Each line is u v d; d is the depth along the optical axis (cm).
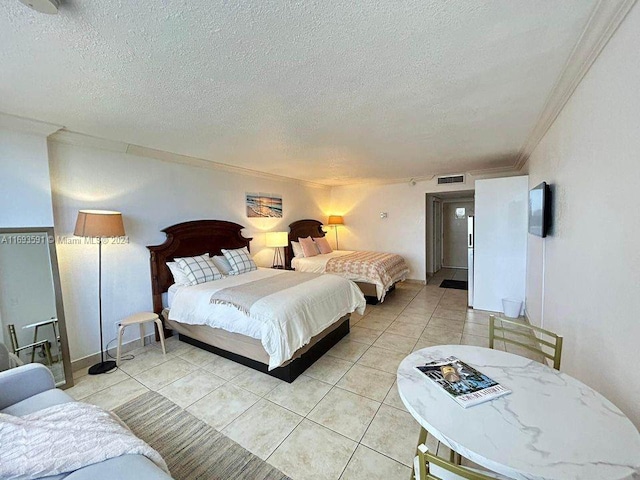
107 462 109
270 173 496
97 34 127
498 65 164
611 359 133
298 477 154
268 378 252
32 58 145
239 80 174
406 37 137
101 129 257
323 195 684
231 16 118
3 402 152
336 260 498
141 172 328
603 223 143
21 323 235
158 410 211
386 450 171
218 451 173
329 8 116
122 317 310
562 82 184
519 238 399
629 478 76
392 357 287
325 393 228
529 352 296
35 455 107
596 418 98
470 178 543
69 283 270
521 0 114
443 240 814
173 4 110
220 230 418
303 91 191
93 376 260
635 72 113
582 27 132
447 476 111
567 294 202
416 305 459
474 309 433
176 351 309
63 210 266
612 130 134
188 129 261
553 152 249
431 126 269
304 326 252
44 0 102
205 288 307
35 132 238
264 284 315
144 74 164
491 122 260
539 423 96
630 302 117
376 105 217
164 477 102
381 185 645
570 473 77
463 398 109
